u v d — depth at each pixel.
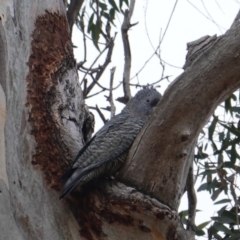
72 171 5.91
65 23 7.23
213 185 8.24
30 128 6.23
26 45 6.82
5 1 6.95
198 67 5.52
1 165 6.01
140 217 5.64
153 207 5.58
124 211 5.67
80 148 6.30
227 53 5.43
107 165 5.97
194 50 6.05
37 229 5.82
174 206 5.72
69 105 6.73
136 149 5.76
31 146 6.14
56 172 6.04
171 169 5.65
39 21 7.03
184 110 5.54
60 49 6.98
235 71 5.45
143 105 7.16
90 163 5.89
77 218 5.84
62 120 6.52
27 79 6.56
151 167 5.67
